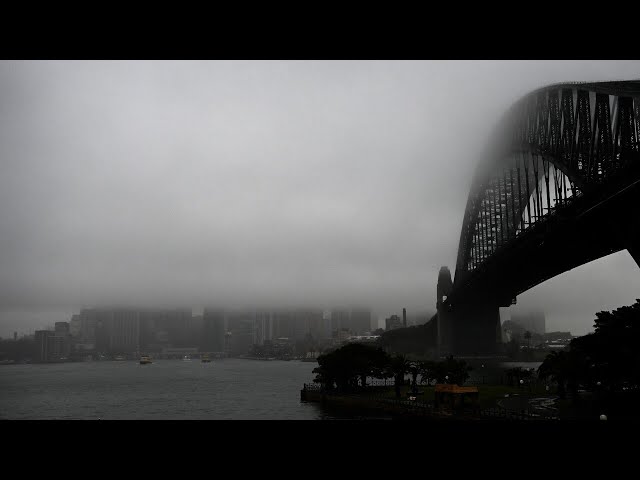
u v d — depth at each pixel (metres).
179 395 173.25
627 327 78.50
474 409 84.31
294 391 178.50
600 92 83.12
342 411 113.44
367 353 130.38
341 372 129.25
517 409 83.62
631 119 79.31
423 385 139.00
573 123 96.38
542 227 112.62
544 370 97.38
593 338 81.81
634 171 75.00
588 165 87.50
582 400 90.75
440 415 81.62
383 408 102.50
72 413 130.00
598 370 81.38
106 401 158.00
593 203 88.56
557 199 105.19
